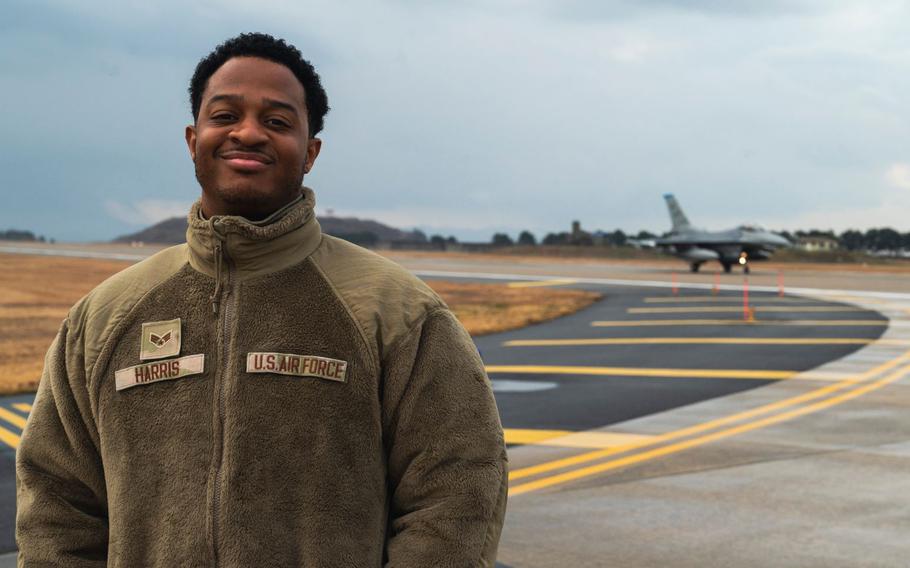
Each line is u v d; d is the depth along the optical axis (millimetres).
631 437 8906
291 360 1563
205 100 1665
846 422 9609
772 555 5234
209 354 1586
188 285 1646
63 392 1688
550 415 10305
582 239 177750
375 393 1600
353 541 1551
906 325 22266
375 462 1598
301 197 1721
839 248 174250
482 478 1612
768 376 13430
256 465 1528
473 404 1659
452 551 1558
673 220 68938
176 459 1552
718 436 8891
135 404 1591
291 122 1671
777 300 32969
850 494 6609
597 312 28188
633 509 6242
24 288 39344
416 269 68312
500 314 27547
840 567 5016
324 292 1631
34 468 1715
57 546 1649
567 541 5520
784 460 7777
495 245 168125
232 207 1654
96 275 52531
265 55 1693
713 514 6098
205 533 1511
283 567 1518
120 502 1568
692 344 18328
